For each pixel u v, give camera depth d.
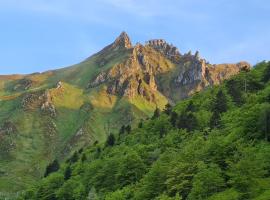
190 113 185.88
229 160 105.38
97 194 150.50
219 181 97.88
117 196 130.88
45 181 188.62
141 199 119.38
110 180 156.38
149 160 159.38
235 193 90.06
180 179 112.00
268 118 118.12
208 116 179.62
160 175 121.31
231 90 195.75
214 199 91.50
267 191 86.69
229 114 161.62
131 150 170.12
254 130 122.81
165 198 104.94
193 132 172.50
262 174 95.38
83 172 194.62
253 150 108.69
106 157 191.25
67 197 170.25
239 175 94.06
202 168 106.06
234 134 124.06
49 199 179.12
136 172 147.38
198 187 98.25
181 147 155.75
